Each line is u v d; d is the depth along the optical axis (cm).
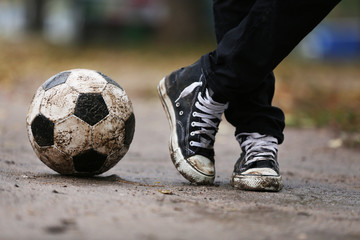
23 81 2330
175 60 3597
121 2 5262
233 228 444
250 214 501
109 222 433
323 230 455
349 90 2212
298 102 1862
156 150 1063
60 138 618
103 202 502
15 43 4538
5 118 1343
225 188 657
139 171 805
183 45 4522
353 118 1438
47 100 627
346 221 493
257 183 636
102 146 629
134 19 5306
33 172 695
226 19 645
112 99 637
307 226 466
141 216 460
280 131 678
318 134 1348
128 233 406
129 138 662
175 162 676
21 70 2688
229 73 594
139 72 2902
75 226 415
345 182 802
